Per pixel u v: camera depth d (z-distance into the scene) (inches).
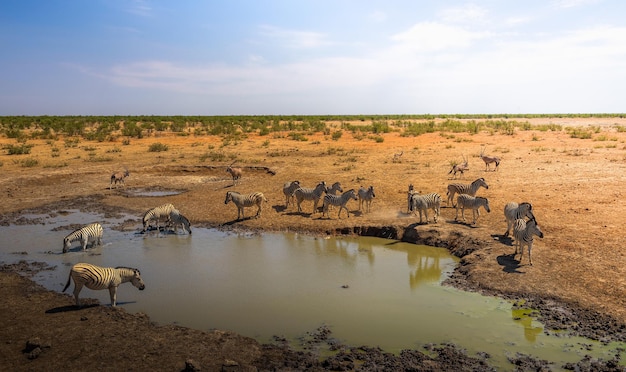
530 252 495.2
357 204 788.0
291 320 405.7
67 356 334.3
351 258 571.5
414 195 651.5
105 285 417.4
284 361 332.8
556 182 858.1
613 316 384.8
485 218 673.6
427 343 361.4
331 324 397.1
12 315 405.1
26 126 2615.7
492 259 514.6
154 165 1204.5
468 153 1301.7
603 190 779.4
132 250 601.3
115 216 774.5
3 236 658.8
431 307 427.2
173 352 340.8
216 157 1310.3
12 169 1147.3
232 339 362.6
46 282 488.7
